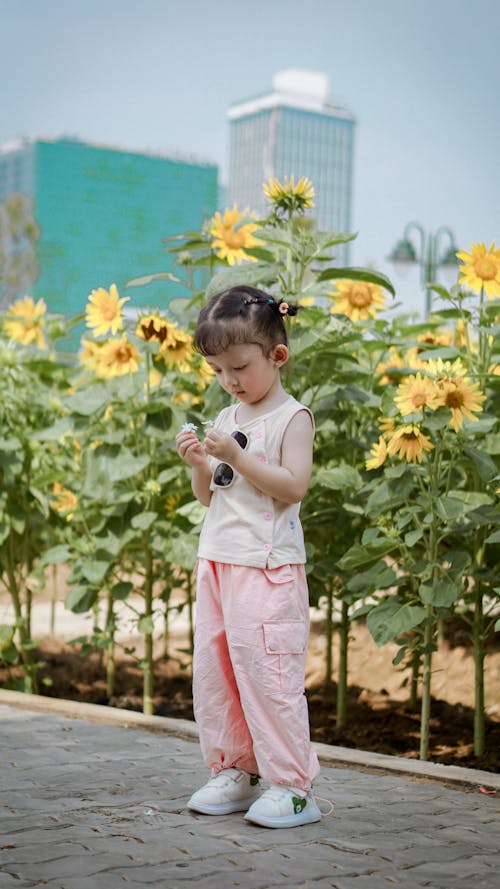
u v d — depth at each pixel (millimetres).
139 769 3361
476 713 4168
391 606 3910
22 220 50125
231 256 4570
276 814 2799
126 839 2670
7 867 2439
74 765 3400
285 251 4566
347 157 193125
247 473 2826
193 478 3027
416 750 4289
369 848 2658
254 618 2834
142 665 4906
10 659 5160
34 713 4211
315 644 5867
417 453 3773
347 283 4809
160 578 4992
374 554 4016
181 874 2432
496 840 2762
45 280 146500
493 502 4016
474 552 4262
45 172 151250
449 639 5434
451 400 3723
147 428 4555
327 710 4984
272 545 2863
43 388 5609
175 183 157375
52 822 2797
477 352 4805
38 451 5336
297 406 2953
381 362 5250
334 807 3041
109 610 4980
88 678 5609
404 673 5320
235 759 2955
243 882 2393
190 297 4797
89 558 4777
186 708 5090
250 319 2838
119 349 4609
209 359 2893
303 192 4367
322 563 4473
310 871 2479
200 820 2854
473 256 4121
